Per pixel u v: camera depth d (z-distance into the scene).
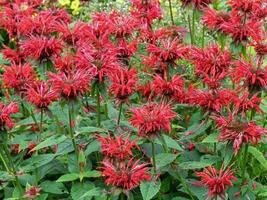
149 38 0.67
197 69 0.59
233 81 0.58
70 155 0.58
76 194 0.54
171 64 0.61
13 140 0.61
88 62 0.54
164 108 0.51
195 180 0.56
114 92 0.56
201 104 0.56
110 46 0.60
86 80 0.53
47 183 0.58
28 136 0.61
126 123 0.58
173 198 0.56
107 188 0.56
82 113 0.61
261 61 0.56
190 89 0.58
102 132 0.58
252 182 0.57
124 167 0.49
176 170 0.55
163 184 0.59
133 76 0.56
